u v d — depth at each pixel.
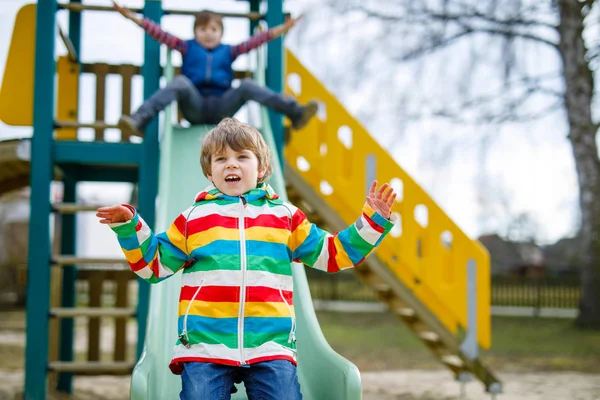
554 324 16.39
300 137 6.47
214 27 5.17
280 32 5.18
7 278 20.78
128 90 6.12
